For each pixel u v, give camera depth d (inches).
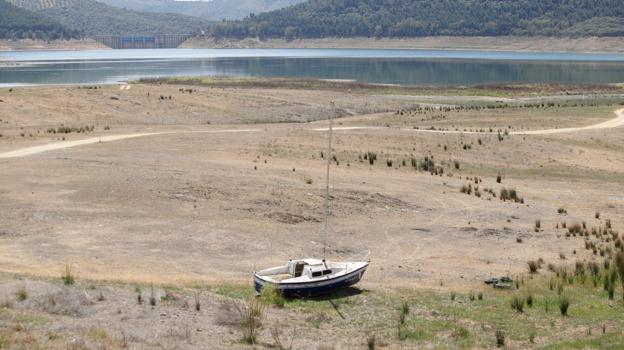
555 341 1312.7
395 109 6205.7
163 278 1624.0
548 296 1675.7
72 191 2365.9
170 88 6003.9
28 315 1200.8
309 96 6323.8
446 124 4874.5
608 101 7027.6
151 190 2433.6
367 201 2600.9
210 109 5295.3
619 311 1550.2
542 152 3873.0
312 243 2079.2
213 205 2346.2
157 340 1136.2
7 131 3789.4
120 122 4613.7
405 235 2266.2
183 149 3356.3
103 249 1843.0
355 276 1615.4
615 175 3545.8
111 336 1122.0
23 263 1657.2
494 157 3735.2
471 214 2578.7
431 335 1333.7
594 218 2655.0
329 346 1200.8
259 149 3462.1
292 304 1489.9
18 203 2180.1
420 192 2837.1
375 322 1402.6
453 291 1697.8
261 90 6663.4
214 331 1227.2
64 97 5002.5
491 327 1405.0
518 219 2559.1
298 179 2810.0
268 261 1868.8
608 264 1945.1
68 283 1444.4
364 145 3769.7
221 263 1823.3
